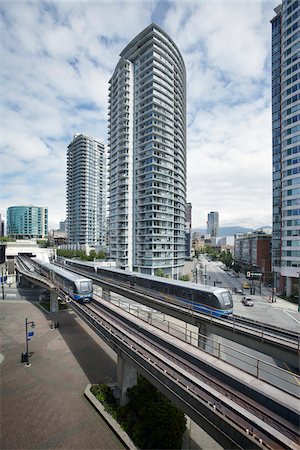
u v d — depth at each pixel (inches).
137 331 797.9
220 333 883.4
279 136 2534.5
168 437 577.9
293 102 2208.4
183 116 3644.2
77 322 1453.0
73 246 5595.5
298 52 2177.7
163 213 2864.2
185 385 483.8
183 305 1112.2
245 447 356.2
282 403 395.9
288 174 2241.6
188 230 5546.3
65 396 775.1
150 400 685.3
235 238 5255.9
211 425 411.2
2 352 1074.1
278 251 2524.6
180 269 3257.9
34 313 1630.2
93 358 1020.5
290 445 332.5
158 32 2999.5
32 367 949.8
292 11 2228.1
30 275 2018.9
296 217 2167.8
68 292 1279.5
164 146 2957.7
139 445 575.5
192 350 614.9
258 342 749.3
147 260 2751.0
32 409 714.2
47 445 587.5
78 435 619.2
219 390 468.1
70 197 6210.6
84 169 5861.2
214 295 987.3
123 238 3026.6
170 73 3105.3
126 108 3105.3
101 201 6259.8
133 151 3085.6
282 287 2472.9
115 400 738.8
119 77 3299.7
